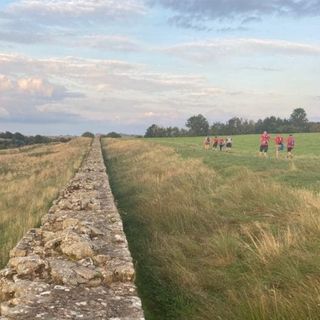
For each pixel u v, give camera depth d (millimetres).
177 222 11773
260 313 6094
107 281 6059
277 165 21141
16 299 5262
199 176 18516
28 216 13594
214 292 7609
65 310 4992
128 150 46688
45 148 70875
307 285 6695
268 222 10539
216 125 128500
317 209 10500
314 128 116062
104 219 9781
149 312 7043
